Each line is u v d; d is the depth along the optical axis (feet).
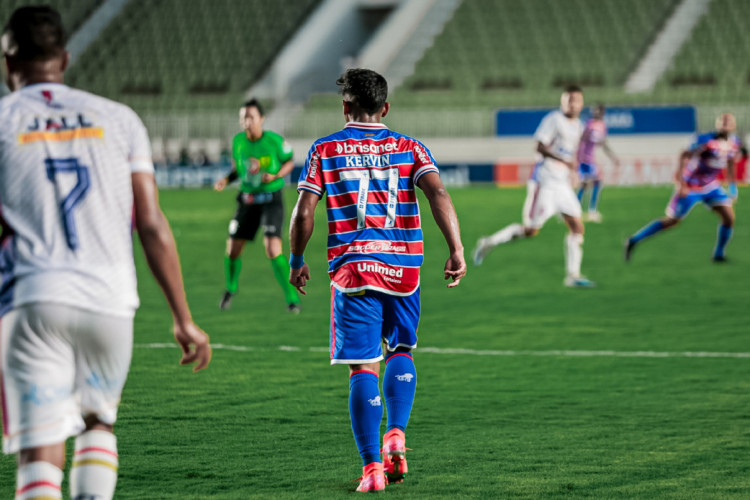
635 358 60.70
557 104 272.31
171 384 52.70
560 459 37.91
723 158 108.27
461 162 251.80
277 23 314.55
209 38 310.45
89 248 23.41
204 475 35.60
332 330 34.71
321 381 53.72
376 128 34.68
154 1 325.42
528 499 32.55
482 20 310.04
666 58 282.56
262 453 38.83
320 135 263.49
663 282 97.66
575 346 65.05
